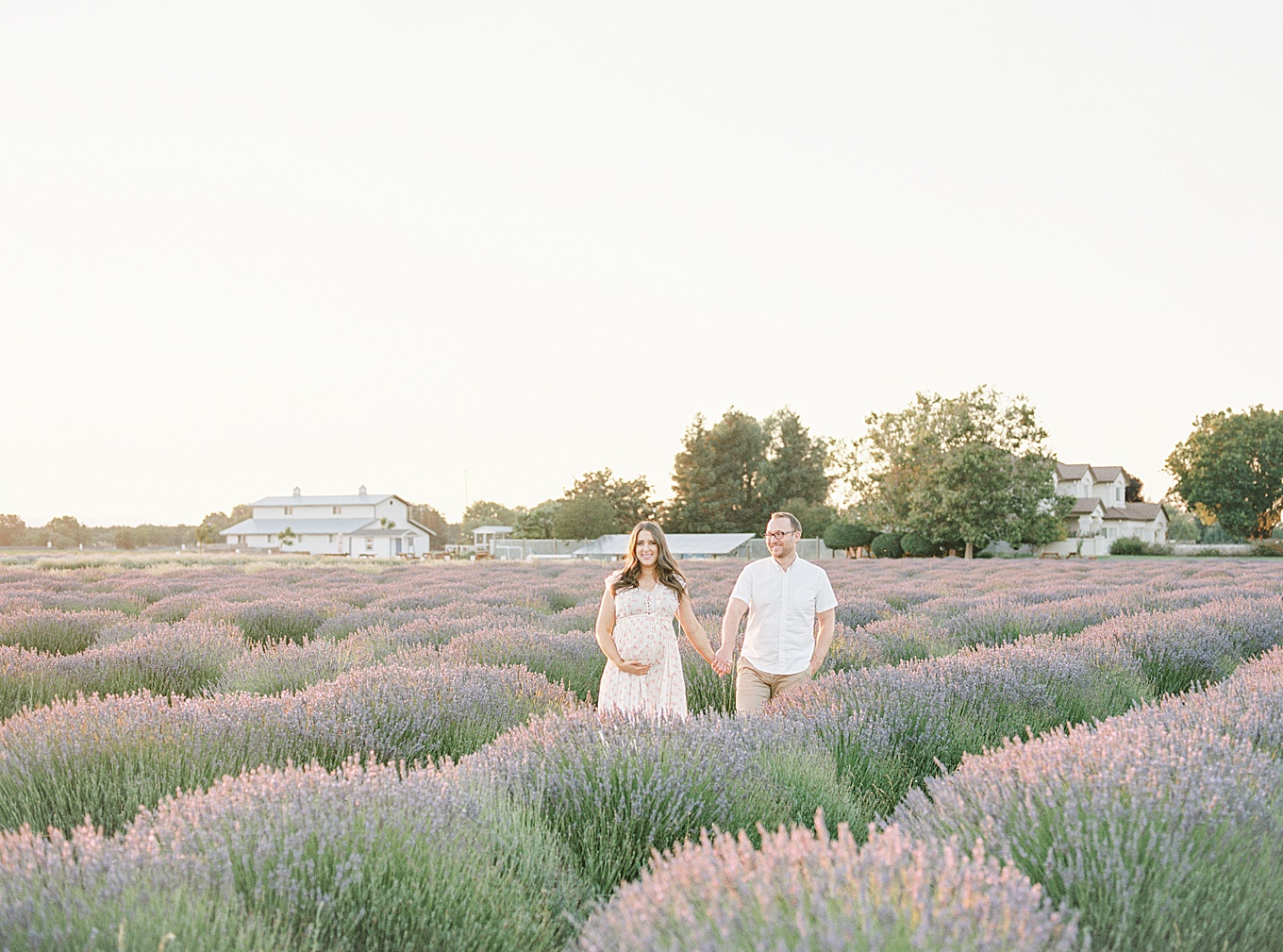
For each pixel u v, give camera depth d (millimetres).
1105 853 2336
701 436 84625
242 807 2705
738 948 1604
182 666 7035
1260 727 3604
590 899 2688
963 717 4738
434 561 42281
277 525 87750
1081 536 60719
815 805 3467
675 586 5305
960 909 1708
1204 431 77000
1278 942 2256
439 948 2377
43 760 3617
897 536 54406
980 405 50219
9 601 12812
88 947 1952
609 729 3672
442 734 4625
